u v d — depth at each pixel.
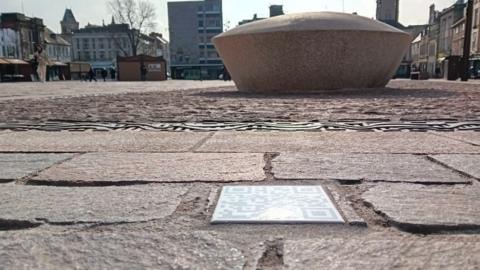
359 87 14.09
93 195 2.19
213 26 92.25
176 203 2.04
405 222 1.73
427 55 78.56
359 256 1.44
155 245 1.55
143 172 2.69
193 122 5.72
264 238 1.60
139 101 10.59
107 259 1.44
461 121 5.51
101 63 89.94
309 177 2.53
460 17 63.28
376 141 3.90
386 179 2.46
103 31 90.12
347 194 2.17
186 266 1.38
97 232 1.69
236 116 6.52
